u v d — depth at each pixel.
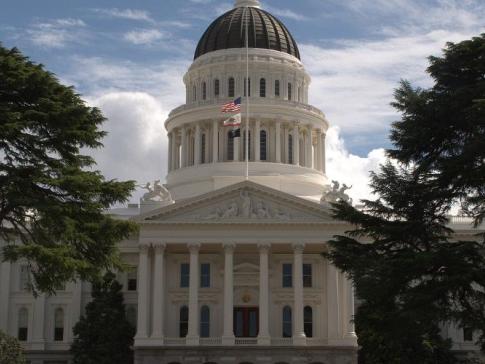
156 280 96.62
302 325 96.00
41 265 51.81
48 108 52.22
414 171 53.81
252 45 126.62
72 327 102.88
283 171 118.12
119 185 54.16
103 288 97.00
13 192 50.19
